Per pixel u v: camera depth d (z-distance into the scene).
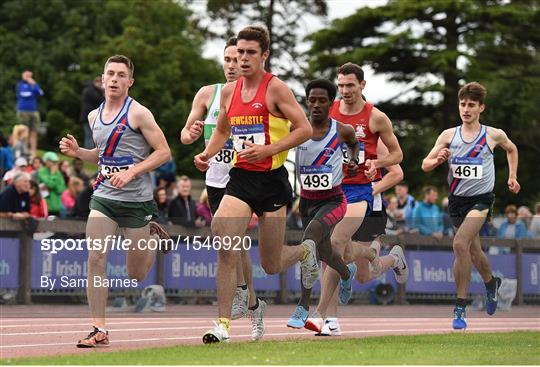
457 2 95.88
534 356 19.27
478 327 28.72
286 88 21.08
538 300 34.31
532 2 101.44
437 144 28.11
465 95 27.77
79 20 122.88
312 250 23.03
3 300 34.91
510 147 28.12
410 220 37.47
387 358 18.16
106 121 21.72
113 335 24.81
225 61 24.41
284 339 23.58
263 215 21.59
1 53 119.25
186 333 25.48
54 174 44.28
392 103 100.75
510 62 100.12
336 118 25.62
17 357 18.95
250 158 20.72
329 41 102.94
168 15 123.38
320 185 23.73
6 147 49.09
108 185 21.78
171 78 114.50
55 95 113.56
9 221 34.81
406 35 96.19
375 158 25.69
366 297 35.91
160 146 21.72
